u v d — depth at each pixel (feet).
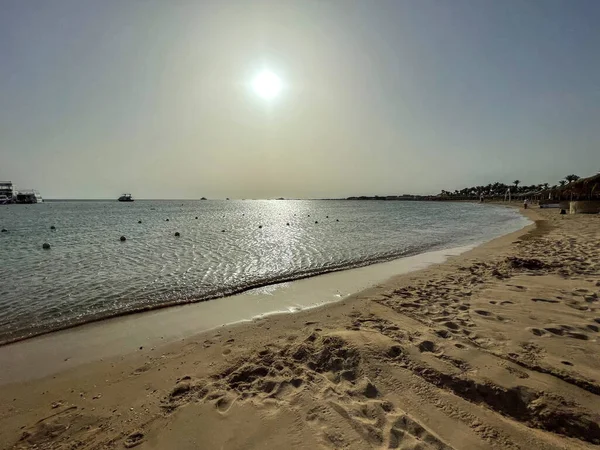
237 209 271.90
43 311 23.63
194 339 18.28
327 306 23.43
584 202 108.27
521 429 9.66
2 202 352.69
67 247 55.72
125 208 280.51
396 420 10.17
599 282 24.04
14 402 12.64
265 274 34.65
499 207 236.22
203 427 10.32
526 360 13.21
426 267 35.65
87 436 10.34
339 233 76.48
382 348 14.56
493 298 21.75
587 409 10.22
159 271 36.32
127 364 15.56
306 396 11.66
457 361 13.42
